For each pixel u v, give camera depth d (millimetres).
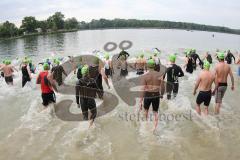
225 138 6801
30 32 118062
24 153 6316
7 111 9141
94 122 7957
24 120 8211
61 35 108750
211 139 6742
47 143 6746
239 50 39344
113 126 7688
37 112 8781
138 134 7141
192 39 77062
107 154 6184
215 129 7289
